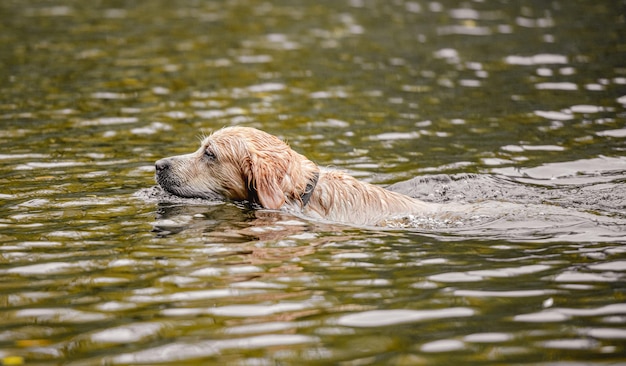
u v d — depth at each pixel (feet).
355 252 28.81
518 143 46.37
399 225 32.78
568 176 39.93
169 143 46.14
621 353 20.63
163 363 20.36
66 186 37.55
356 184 35.32
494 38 75.87
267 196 33.71
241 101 55.98
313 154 44.62
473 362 20.33
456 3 94.53
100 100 55.57
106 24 82.02
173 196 36.35
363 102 56.18
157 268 26.94
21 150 43.98
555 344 21.25
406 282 25.81
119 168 41.06
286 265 27.37
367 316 23.17
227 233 30.89
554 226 31.78
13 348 21.24
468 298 24.43
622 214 33.27
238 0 96.99
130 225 31.71
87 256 28.07
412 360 20.45
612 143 45.60
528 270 26.76
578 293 24.66
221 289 25.16
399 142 47.09
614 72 62.34
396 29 80.84
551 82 60.39
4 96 55.98
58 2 94.07
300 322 22.77
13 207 33.96
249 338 21.75
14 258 27.78
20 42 73.20
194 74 63.26
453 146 46.14
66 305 23.98
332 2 95.86
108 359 20.59
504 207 34.50
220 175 35.81
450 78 62.59
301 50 71.97
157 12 88.89
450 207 34.88
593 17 83.35
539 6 90.89
